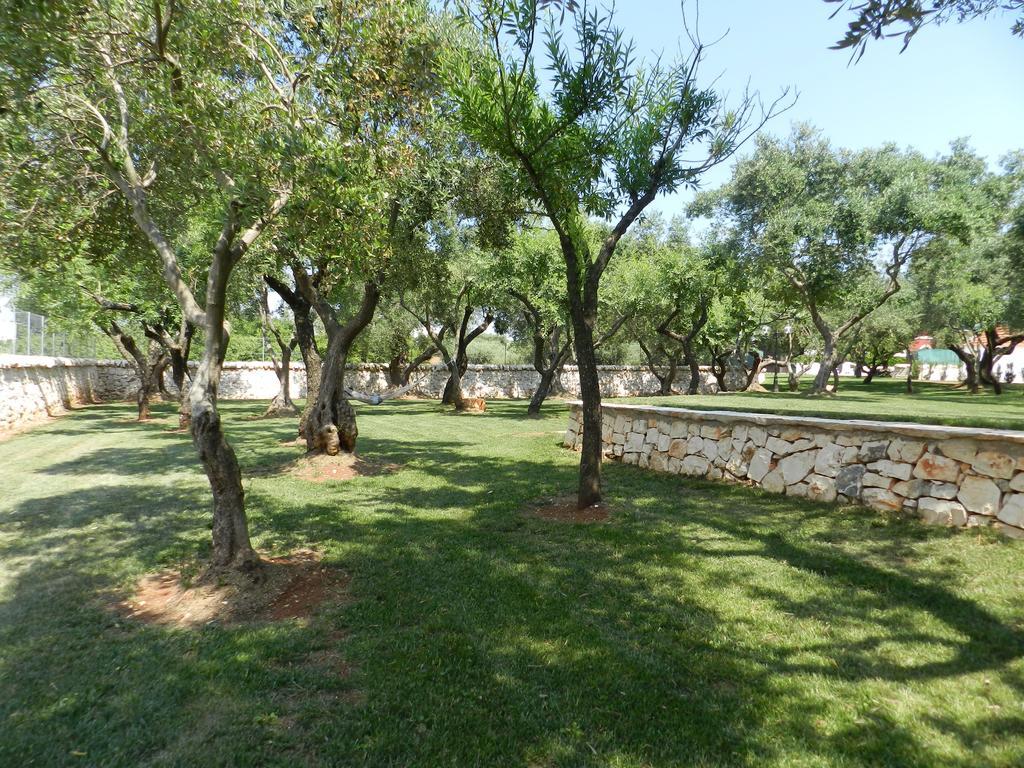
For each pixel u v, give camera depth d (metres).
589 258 6.98
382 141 5.82
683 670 3.03
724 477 7.55
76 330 17.16
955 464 5.10
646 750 2.42
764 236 20.11
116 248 6.18
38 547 5.09
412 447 11.45
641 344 28.06
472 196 9.36
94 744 2.46
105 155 4.46
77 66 4.45
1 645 3.33
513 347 34.12
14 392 14.23
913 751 2.36
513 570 4.51
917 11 1.68
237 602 3.88
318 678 2.96
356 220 4.96
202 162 4.89
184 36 4.71
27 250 5.38
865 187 21.14
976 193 18.91
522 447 11.42
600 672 3.02
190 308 4.27
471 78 5.66
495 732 2.54
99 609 3.84
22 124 4.64
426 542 5.24
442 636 3.41
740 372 35.81
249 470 8.96
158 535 5.43
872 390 28.94
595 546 5.08
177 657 3.17
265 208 4.21
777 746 2.42
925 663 3.02
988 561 4.21
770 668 3.02
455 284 18.94
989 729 2.48
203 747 2.44
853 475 5.98
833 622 3.52
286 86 5.65
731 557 4.73
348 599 4.00
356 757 2.38
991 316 23.80
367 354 29.73
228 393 26.66
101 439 12.12
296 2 5.93
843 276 19.89
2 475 8.31
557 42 5.38
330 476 8.48
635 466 9.08
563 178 5.98
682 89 6.00
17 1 3.58
